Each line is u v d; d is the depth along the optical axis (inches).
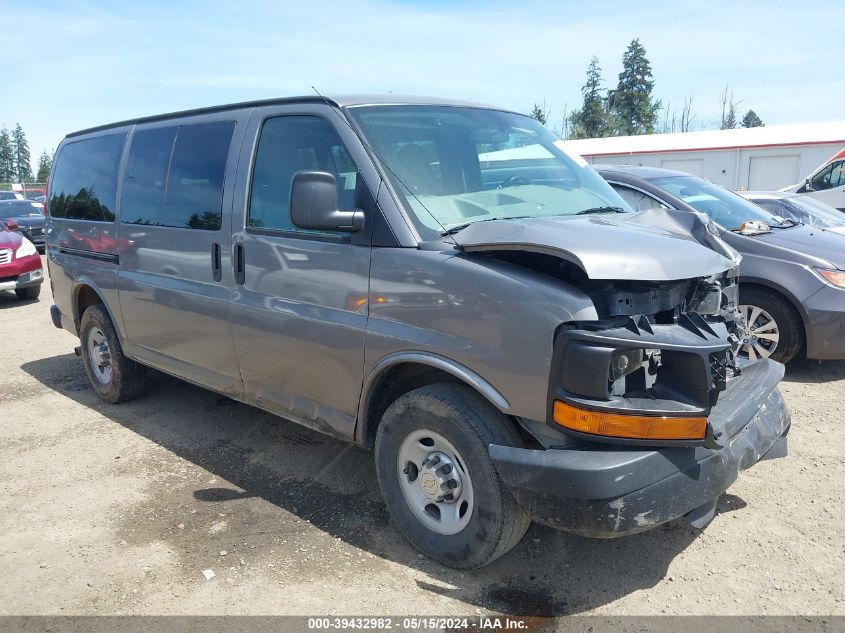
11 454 191.8
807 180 649.0
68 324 245.4
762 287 239.5
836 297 227.0
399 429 130.3
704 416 106.6
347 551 136.3
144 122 202.2
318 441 193.5
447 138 147.4
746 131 967.6
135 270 196.4
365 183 132.3
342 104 142.1
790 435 187.8
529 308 109.2
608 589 122.5
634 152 981.8
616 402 104.5
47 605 122.6
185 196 175.9
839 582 123.0
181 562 134.3
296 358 146.7
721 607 117.0
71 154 239.6
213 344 169.3
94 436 203.2
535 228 116.5
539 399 109.3
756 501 152.2
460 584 124.4
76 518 153.2
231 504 157.5
